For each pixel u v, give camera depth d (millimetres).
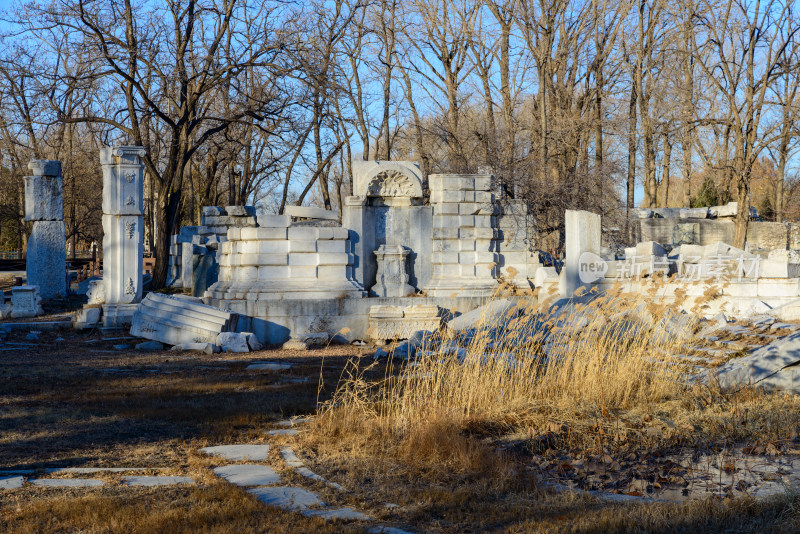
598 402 10070
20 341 19609
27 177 28328
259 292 20188
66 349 18328
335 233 20969
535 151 35156
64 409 10227
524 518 6059
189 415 9844
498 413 9289
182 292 29812
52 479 6914
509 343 12195
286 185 47281
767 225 45969
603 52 39875
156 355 17109
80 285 30797
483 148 37031
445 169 36844
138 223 21219
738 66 41438
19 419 9539
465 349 13094
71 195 54688
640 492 6941
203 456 7859
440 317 19922
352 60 42000
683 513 6062
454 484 7102
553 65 37250
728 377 10953
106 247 21078
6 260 53125
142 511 5922
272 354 17219
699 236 45625
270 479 7059
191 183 52500
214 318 18453
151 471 7262
